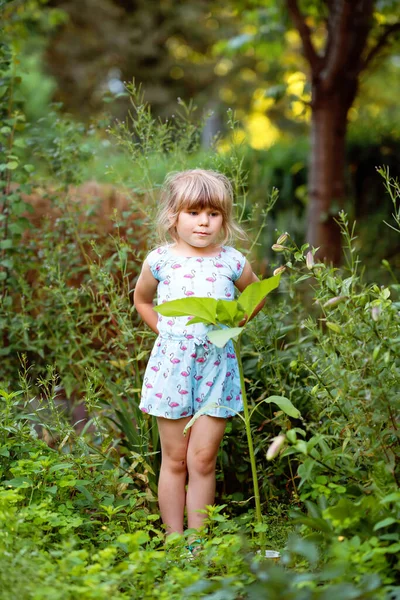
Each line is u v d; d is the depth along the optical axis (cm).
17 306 450
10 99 425
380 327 256
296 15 552
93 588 204
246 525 280
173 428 299
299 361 299
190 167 411
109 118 431
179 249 310
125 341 348
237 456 342
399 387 258
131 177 415
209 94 1884
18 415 318
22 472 270
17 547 229
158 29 1933
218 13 1939
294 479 335
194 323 273
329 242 579
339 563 211
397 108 1297
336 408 280
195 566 252
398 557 221
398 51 777
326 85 562
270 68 1700
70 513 273
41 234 440
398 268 683
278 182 733
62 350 397
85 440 319
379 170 307
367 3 570
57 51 1817
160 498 306
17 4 606
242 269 313
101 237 461
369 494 248
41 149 439
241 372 277
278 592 190
